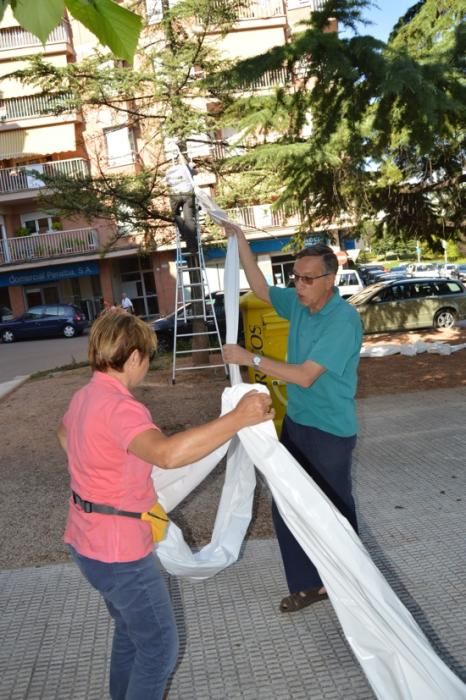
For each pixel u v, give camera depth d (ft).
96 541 6.72
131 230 39.65
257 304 19.45
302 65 26.81
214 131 37.11
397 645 7.64
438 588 11.26
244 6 35.35
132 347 7.04
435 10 30.83
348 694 8.68
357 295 58.54
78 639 10.51
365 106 25.57
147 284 110.01
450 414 24.35
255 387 8.89
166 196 36.81
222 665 9.53
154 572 6.96
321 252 9.99
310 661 9.47
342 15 25.84
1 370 59.67
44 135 94.32
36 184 99.60
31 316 95.81
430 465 18.34
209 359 43.19
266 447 8.18
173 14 32.60
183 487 9.88
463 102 23.97
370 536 13.78
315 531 7.96
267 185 36.91
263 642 10.04
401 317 55.88
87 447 6.67
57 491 18.60
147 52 35.32
